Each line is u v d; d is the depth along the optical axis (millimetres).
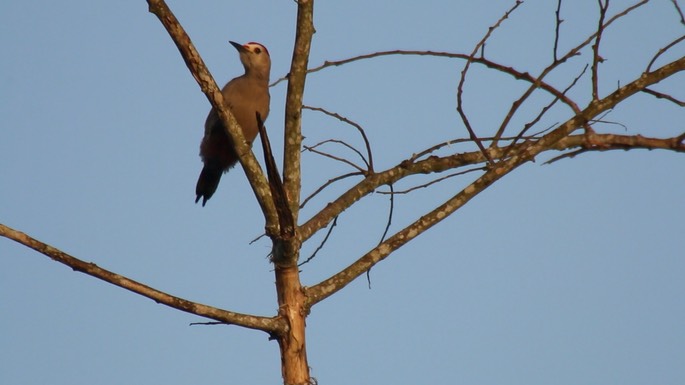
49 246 7656
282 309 8570
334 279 8828
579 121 9242
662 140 9586
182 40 8523
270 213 8656
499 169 9203
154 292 7855
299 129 8758
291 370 8461
